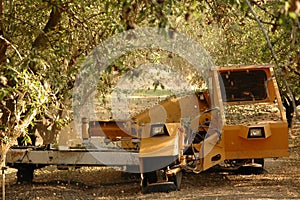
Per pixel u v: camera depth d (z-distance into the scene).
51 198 16.89
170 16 10.09
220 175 20.70
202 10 11.59
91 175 21.92
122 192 17.75
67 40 16.73
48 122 16.52
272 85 20.00
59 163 17.94
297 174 20.84
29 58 12.96
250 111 18.75
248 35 23.72
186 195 16.45
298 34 8.39
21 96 12.94
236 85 20.16
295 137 33.72
